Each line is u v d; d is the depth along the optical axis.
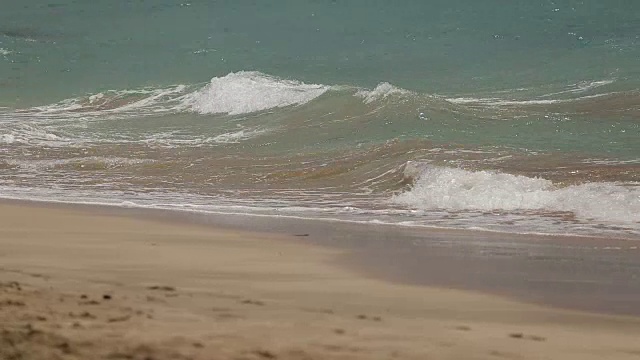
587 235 14.59
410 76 39.50
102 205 18.64
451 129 26.62
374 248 13.10
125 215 17.03
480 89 35.75
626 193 17.38
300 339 6.31
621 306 8.77
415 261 11.86
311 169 22.55
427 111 28.45
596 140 24.31
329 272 10.86
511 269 11.22
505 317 8.08
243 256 12.13
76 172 24.03
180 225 15.68
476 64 40.94
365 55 44.06
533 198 17.86
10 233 14.23
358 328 6.95
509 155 22.00
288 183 21.50
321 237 14.30
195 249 12.74
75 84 40.84
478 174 19.27
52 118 33.28
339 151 24.38
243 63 43.56
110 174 23.58
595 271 11.08
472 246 13.34
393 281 10.26
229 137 28.19
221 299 8.41
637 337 7.14
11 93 39.31
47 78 42.09
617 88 33.69
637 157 21.59
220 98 33.69
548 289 9.79
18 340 5.80
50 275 9.74
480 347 6.38
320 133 27.64
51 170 24.31
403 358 5.82
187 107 34.50
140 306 7.56
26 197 20.06
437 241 13.90
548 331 7.34
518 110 29.38
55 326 6.33
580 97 32.28
